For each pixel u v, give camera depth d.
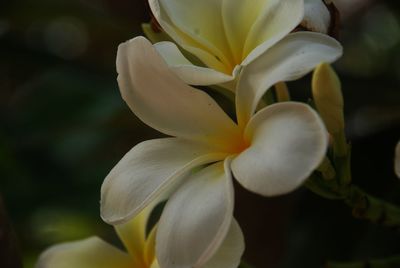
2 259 0.37
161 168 0.35
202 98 0.35
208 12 0.37
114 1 0.58
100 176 0.60
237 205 0.54
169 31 0.35
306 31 0.34
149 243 0.39
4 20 0.64
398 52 0.63
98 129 0.60
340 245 0.48
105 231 0.64
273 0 0.35
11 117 0.61
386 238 0.47
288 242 0.48
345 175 0.37
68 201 0.60
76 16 0.64
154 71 0.35
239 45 0.36
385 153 0.48
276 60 0.34
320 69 0.35
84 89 0.59
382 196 0.48
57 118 0.59
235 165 0.33
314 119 0.32
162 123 0.35
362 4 0.65
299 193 0.52
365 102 0.53
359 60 0.65
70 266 0.40
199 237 0.33
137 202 0.34
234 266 0.33
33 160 0.60
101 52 0.65
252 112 0.34
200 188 0.34
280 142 0.32
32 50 0.60
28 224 0.62
